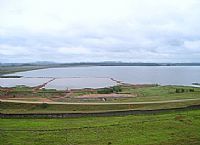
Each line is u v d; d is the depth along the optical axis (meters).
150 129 78.88
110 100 124.25
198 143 69.06
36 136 72.94
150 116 93.56
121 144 67.38
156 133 75.62
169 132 76.69
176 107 103.31
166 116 93.06
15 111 101.75
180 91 150.75
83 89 172.12
